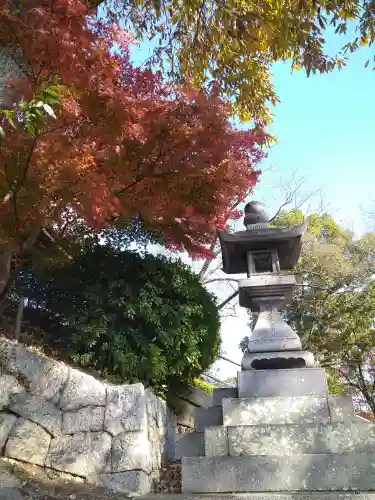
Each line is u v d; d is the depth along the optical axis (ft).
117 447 14.44
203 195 16.15
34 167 12.88
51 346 20.02
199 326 20.61
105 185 13.70
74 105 12.80
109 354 18.16
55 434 14.64
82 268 20.74
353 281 46.52
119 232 22.63
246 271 19.94
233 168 15.80
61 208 14.83
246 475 13.61
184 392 23.43
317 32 18.75
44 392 15.11
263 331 17.87
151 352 18.43
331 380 51.47
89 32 13.41
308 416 15.39
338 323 46.11
